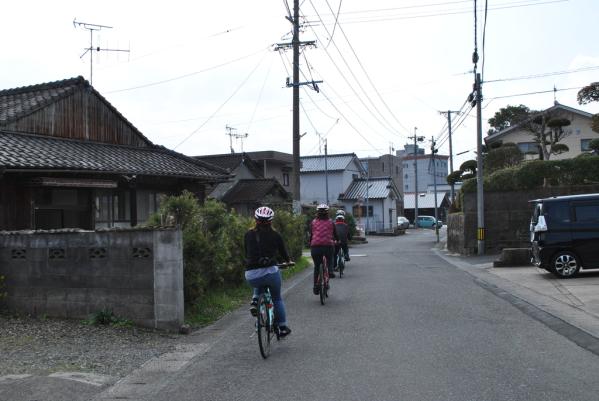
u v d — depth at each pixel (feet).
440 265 61.36
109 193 53.98
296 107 72.79
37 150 46.80
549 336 24.45
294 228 61.11
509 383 17.65
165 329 27.07
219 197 114.93
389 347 22.79
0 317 29.89
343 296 38.09
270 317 22.98
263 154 141.18
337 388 17.60
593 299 33.37
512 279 45.06
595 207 43.06
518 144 120.67
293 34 72.69
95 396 17.65
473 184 74.18
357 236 128.88
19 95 59.77
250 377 19.29
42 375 19.31
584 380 17.88
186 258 29.91
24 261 30.25
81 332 26.53
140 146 65.46
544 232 43.39
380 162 230.48
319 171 184.24
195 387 18.35
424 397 16.44
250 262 22.95
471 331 25.63
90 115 58.85
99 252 28.50
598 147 81.15
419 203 248.52
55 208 47.75
